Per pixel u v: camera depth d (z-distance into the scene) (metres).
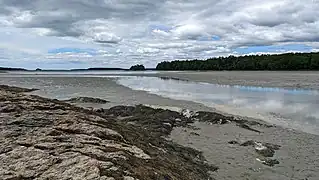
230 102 22.92
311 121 15.94
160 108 19.81
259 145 11.77
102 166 5.98
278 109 19.47
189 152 10.73
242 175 8.94
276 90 30.59
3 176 5.31
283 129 14.48
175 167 8.09
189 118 17.20
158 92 31.89
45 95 30.48
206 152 11.09
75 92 33.41
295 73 61.50
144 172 6.45
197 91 31.97
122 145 8.06
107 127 9.67
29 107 10.38
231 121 16.06
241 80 46.81
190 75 75.19
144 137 10.62
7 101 10.91
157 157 8.26
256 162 10.05
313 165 9.79
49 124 8.63
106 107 21.81
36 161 5.97
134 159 7.13
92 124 9.37
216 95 27.62
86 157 6.30
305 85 34.25
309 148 11.53
